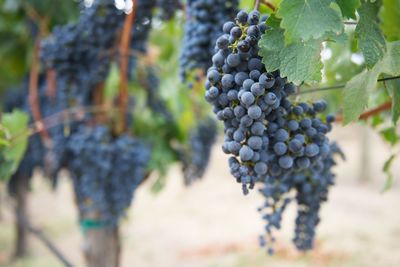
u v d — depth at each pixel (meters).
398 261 3.29
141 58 1.24
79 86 1.25
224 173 7.30
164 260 3.87
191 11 0.74
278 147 0.55
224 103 0.53
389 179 0.90
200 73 0.85
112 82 1.38
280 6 0.49
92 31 1.06
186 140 1.53
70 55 1.14
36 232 1.79
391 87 0.57
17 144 0.96
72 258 3.84
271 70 0.50
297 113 0.57
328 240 3.86
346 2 0.52
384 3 0.63
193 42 0.73
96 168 1.20
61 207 5.61
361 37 0.52
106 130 1.22
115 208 1.24
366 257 3.41
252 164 0.54
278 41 0.50
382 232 3.98
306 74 0.49
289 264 3.45
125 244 4.24
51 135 1.46
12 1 1.49
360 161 6.25
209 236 4.44
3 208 4.92
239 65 0.52
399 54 0.56
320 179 0.75
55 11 1.43
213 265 3.62
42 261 3.71
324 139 0.59
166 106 1.54
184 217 5.13
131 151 1.23
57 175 1.47
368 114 0.79
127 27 1.01
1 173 1.01
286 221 4.52
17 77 1.99
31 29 1.54
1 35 1.76
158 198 6.04
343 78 0.83
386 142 0.95
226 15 0.72
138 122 1.47
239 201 5.70
